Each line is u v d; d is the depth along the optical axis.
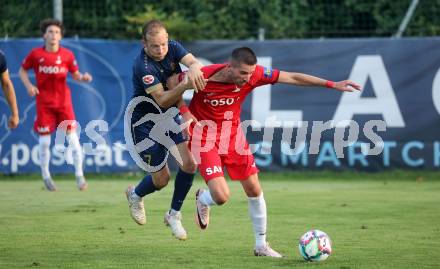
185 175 23.69
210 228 27.66
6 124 46.22
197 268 20.38
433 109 46.72
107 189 41.31
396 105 46.88
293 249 23.52
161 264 20.94
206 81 22.02
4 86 25.03
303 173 47.12
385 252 22.78
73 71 41.22
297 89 47.06
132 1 55.44
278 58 47.69
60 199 36.69
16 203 35.00
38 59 40.28
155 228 27.59
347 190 40.78
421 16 54.94
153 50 22.83
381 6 56.69
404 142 46.81
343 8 57.28
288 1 56.75
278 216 30.83
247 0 55.59
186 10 55.53
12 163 46.44
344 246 23.84
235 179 22.55
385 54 47.06
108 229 27.33
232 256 22.20
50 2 53.91
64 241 24.73
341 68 47.41
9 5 53.59
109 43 46.94
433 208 33.41
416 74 46.84
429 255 22.28
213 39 54.09
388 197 37.59
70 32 54.47
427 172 46.62
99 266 20.64
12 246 23.75
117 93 47.06
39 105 40.38
